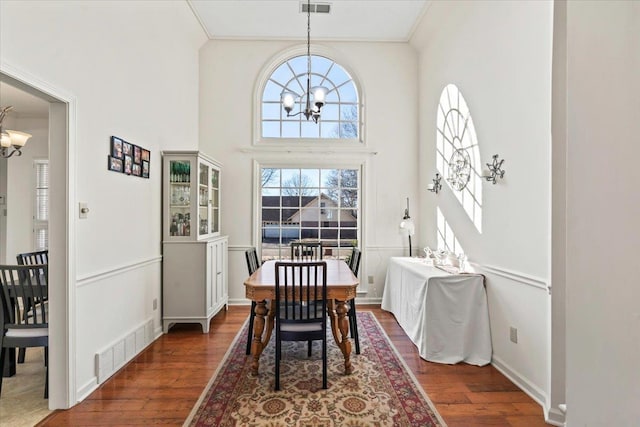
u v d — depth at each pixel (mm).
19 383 2480
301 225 4746
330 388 2395
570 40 465
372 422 2020
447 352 2840
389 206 4684
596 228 443
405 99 4695
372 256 4680
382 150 4691
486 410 2145
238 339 3371
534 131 2289
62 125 2170
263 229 4723
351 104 4789
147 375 2607
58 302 2162
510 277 2537
